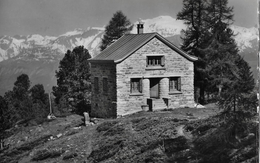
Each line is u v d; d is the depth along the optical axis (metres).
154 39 47.72
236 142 25.12
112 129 38.50
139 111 46.91
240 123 24.73
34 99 77.56
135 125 38.53
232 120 24.77
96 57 51.84
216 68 51.59
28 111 64.62
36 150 39.59
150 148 30.30
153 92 49.12
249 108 23.98
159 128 34.97
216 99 25.78
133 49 46.34
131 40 51.00
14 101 72.00
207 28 56.78
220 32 55.44
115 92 46.31
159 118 39.50
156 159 27.88
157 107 47.50
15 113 62.81
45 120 55.50
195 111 44.78
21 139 48.50
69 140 39.50
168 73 48.62
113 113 46.69
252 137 24.58
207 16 56.94
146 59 47.38
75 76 69.06
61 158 34.72
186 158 26.61
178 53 49.19
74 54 70.69
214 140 27.69
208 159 25.02
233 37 58.78
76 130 43.94
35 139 46.16
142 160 28.48
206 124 32.06
